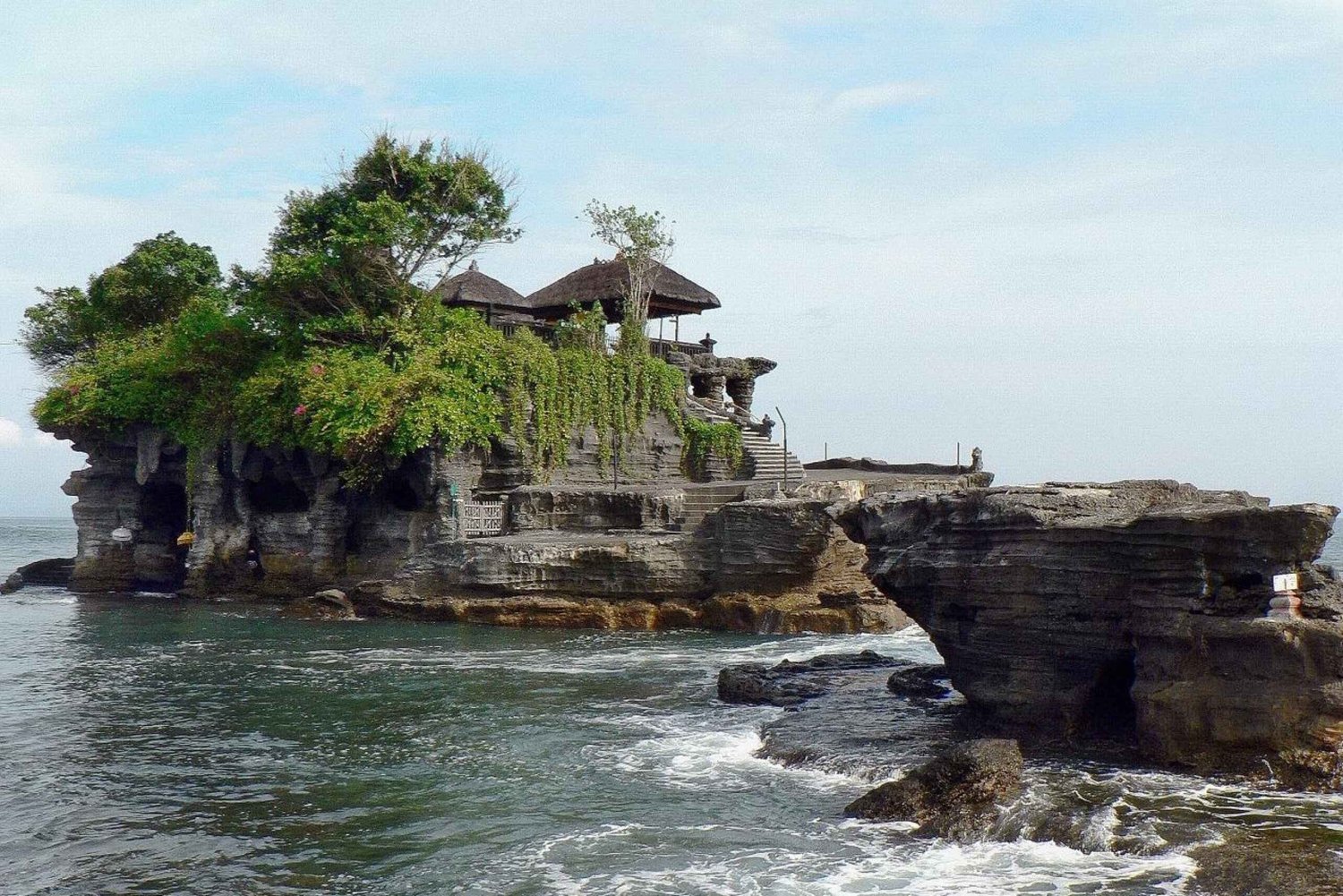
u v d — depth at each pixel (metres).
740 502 33.50
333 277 42.28
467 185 43.84
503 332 44.81
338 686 23.38
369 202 42.56
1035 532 16.25
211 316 44.91
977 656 17.23
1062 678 16.19
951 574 17.52
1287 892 10.44
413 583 36.22
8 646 29.64
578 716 20.12
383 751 17.67
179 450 45.22
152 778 16.20
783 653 27.45
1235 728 13.91
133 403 44.22
